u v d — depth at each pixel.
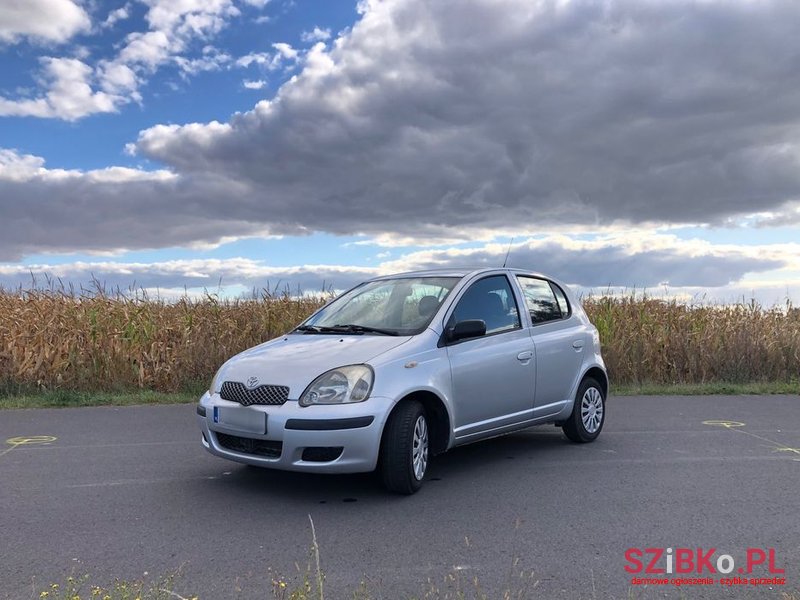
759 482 6.09
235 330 13.06
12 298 13.33
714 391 12.19
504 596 3.74
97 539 4.61
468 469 6.53
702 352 13.55
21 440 7.74
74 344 11.51
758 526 4.93
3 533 4.72
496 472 6.41
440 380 5.80
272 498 5.54
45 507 5.29
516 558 4.30
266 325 13.29
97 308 12.69
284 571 4.09
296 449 5.16
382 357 5.53
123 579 3.96
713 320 14.52
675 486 5.95
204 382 11.72
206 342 12.34
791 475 6.34
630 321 14.09
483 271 6.88
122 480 6.05
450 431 5.89
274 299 14.21
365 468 5.25
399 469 5.43
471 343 6.29
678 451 7.34
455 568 4.14
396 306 6.52
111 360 11.56
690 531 4.81
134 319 12.45
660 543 4.58
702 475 6.33
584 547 4.50
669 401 11.16
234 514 5.14
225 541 4.58
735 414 9.81
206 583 3.91
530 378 6.82
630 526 4.91
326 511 5.21
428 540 4.61
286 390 5.30
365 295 6.98
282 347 6.02
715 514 5.19
